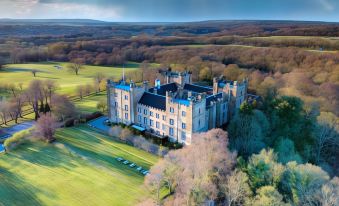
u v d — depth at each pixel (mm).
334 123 93375
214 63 194500
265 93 132500
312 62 176000
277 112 96438
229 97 105625
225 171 66688
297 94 120750
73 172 80062
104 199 68688
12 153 91250
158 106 98750
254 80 154375
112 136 102062
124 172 79688
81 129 108938
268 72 183625
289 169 62875
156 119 99625
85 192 71375
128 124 108312
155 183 66250
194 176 65750
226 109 106812
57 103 117188
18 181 76312
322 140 91062
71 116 116688
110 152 90625
